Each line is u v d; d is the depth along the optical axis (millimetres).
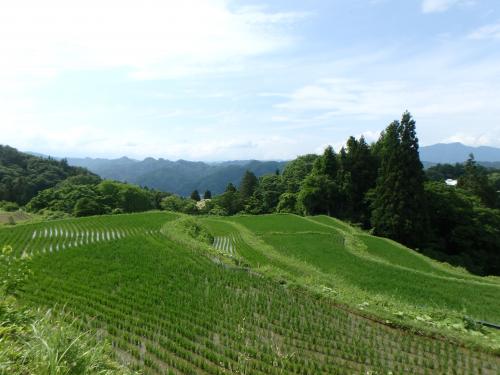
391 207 49469
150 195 107188
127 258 23500
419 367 10781
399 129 50312
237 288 18250
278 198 91188
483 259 51125
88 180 115938
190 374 9727
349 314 15352
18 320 6582
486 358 11609
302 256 29375
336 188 64562
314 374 9891
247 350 11086
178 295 16344
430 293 20656
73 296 15062
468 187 70125
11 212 77562
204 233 39344
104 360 6570
